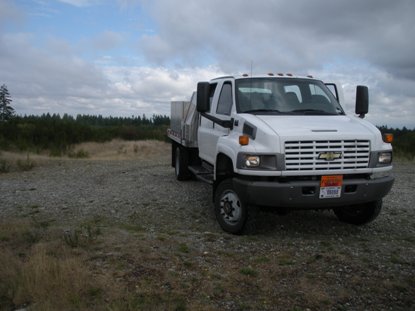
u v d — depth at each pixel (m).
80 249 5.21
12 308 3.85
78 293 3.98
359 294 4.25
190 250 5.41
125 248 5.30
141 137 30.91
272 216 7.34
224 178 6.77
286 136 5.64
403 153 19.55
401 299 4.16
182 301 3.98
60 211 7.77
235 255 5.29
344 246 5.77
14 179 11.70
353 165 5.84
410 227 6.85
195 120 9.45
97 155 21.41
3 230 6.03
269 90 7.02
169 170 13.55
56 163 15.55
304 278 4.61
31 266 4.45
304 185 5.61
